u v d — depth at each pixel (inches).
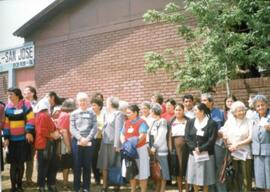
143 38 358.3
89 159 241.6
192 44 279.1
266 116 211.3
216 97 305.4
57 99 271.6
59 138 253.0
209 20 248.7
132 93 364.2
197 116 215.8
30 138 244.8
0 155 242.7
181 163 236.8
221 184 216.8
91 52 394.0
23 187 267.0
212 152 211.5
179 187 240.7
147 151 229.9
